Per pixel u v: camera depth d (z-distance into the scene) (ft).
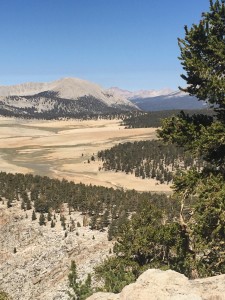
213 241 63.98
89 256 195.62
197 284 36.81
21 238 237.45
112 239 208.85
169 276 36.47
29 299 181.37
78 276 174.19
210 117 69.00
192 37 65.46
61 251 210.59
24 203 280.92
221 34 65.98
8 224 254.27
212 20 64.44
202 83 65.92
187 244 70.64
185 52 66.13
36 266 204.54
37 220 255.70
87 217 254.06
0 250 229.66
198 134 64.64
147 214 116.67
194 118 69.36
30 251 220.64
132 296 35.01
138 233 109.19
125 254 109.50
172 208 207.82
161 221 116.26
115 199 276.21
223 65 64.80
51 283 186.09
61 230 235.20
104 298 37.96
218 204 58.80
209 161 69.51
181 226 70.33
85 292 90.68
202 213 61.46
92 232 226.38
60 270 193.98
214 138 61.16
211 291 35.12
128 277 81.05
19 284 195.93
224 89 60.70
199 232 63.21
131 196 279.90
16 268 208.54
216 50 62.08
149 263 100.01
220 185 61.16
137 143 646.74
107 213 242.58
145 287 35.65
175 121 67.87
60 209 271.08
